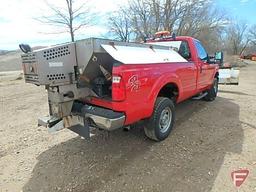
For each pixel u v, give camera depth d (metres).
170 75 4.22
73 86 3.47
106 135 4.63
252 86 11.53
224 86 11.06
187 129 4.89
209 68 6.38
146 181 3.19
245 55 70.50
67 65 3.34
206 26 29.34
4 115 6.55
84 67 3.36
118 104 3.28
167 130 4.42
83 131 3.67
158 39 5.99
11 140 4.66
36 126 5.44
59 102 3.42
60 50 3.25
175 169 3.45
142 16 26.97
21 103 8.12
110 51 3.23
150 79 3.70
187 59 5.50
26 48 3.36
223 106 6.67
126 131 4.75
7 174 3.48
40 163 3.75
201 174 3.32
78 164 3.66
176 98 4.74
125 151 4.00
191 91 5.35
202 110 6.22
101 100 3.55
